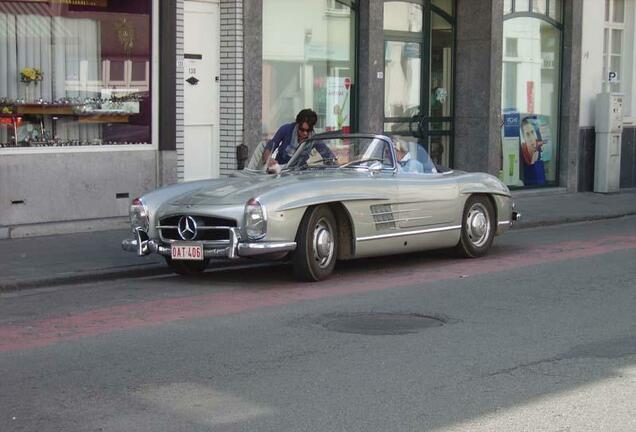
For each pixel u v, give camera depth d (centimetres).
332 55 1681
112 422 554
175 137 1433
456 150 1930
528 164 2012
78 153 1328
